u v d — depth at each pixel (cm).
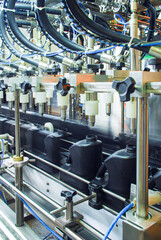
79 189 130
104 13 143
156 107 151
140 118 67
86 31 104
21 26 195
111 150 158
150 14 102
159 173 101
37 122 231
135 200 75
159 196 78
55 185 142
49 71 117
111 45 110
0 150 192
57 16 171
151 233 68
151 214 74
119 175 108
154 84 60
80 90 79
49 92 132
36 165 169
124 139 153
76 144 129
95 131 175
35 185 164
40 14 106
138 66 107
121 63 93
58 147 156
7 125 216
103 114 187
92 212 116
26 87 98
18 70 193
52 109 244
